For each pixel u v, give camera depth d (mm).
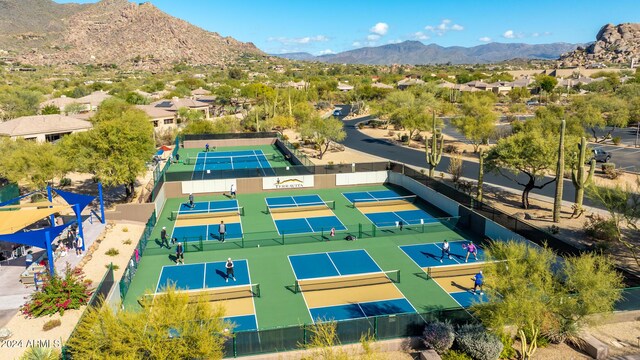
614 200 28781
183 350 13945
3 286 25344
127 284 24750
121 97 103562
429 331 18859
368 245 32125
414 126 74000
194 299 17125
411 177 46531
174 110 89000
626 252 29516
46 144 43125
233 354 17906
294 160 58562
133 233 35031
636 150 65375
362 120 105188
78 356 13688
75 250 30547
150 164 56812
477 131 63906
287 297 24125
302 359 16234
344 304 23312
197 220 38219
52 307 22344
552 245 26266
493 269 17969
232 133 74188
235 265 28672
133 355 13086
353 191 47844
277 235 33562
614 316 20844
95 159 39250
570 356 18531
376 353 16641
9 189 41094
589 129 85000
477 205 35062
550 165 36625
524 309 16375
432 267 28125
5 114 87625
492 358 17812
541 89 129250
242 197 45656
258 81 195375
